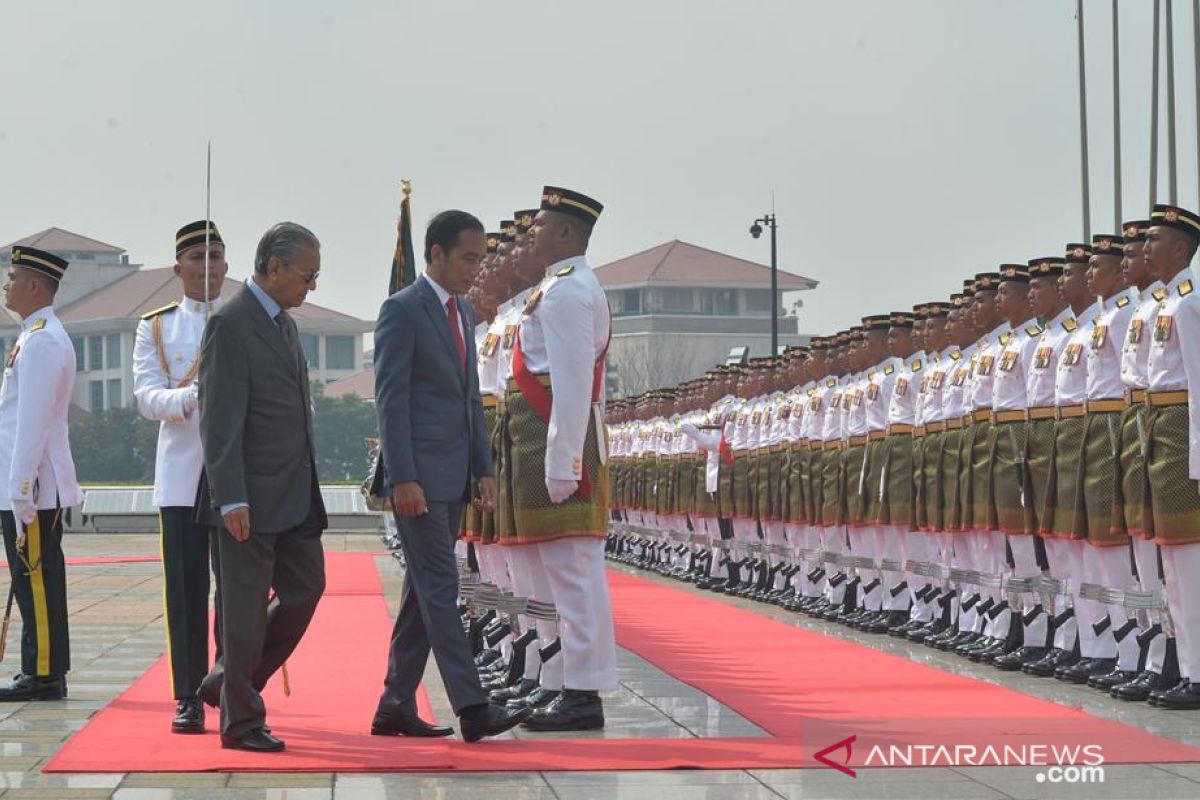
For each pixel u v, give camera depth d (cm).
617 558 2858
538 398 894
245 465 798
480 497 859
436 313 850
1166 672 995
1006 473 1228
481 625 1087
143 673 1105
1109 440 1080
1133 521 1020
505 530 905
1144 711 967
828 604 1612
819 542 1681
